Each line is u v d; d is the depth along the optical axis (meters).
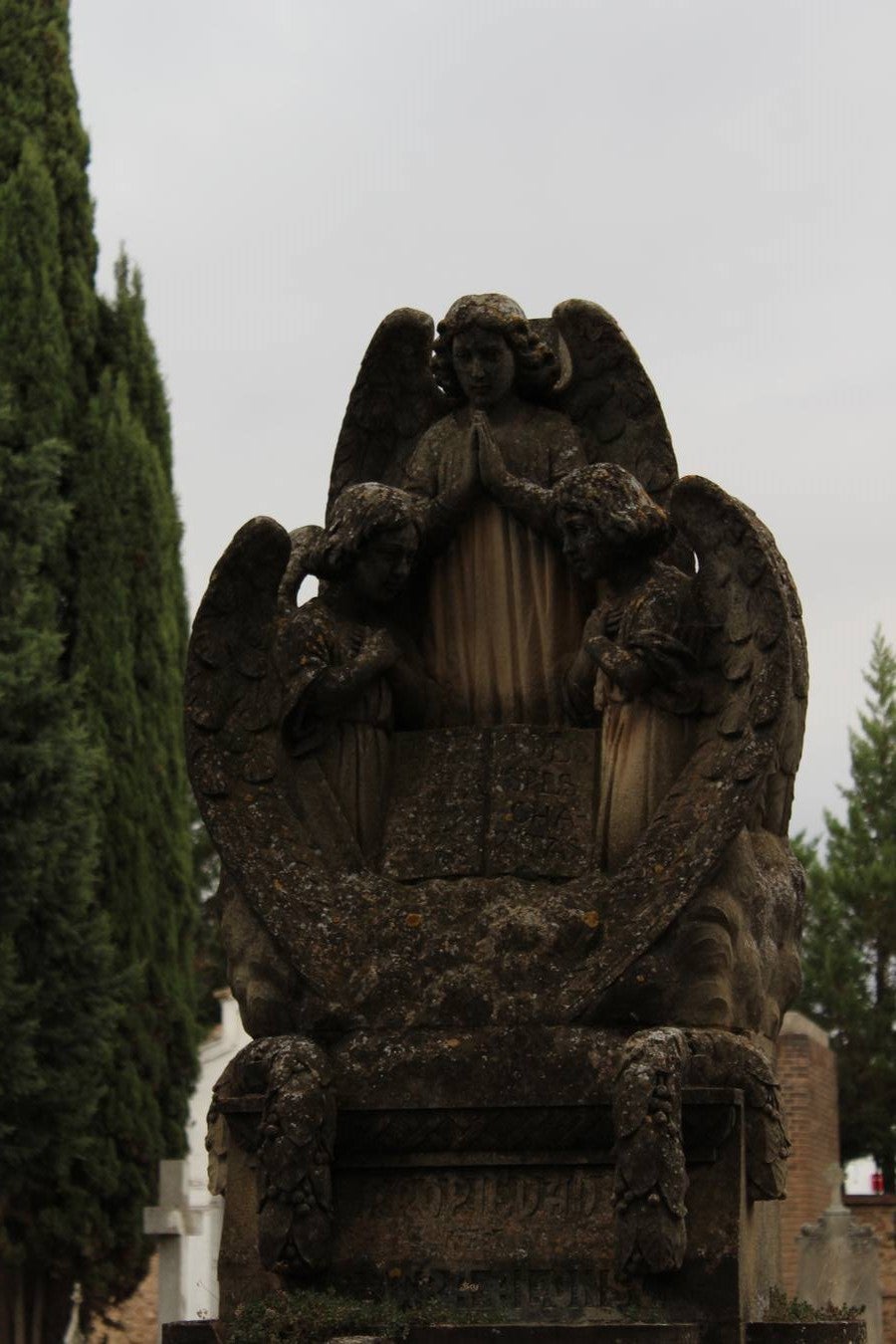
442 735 8.40
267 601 8.42
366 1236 7.68
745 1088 7.64
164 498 21.16
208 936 26.08
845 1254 16.92
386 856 8.21
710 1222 7.45
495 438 8.57
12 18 21.66
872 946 30.78
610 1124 7.56
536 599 8.47
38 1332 19.25
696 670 8.10
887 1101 30.23
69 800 18.30
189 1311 18.12
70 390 21.14
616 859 8.07
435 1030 7.78
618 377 8.60
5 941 17.89
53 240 21.16
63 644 20.39
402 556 8.32
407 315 8.71
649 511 8.13
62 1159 18.67
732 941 7.85
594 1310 7.45
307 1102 7.59
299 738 8.30
